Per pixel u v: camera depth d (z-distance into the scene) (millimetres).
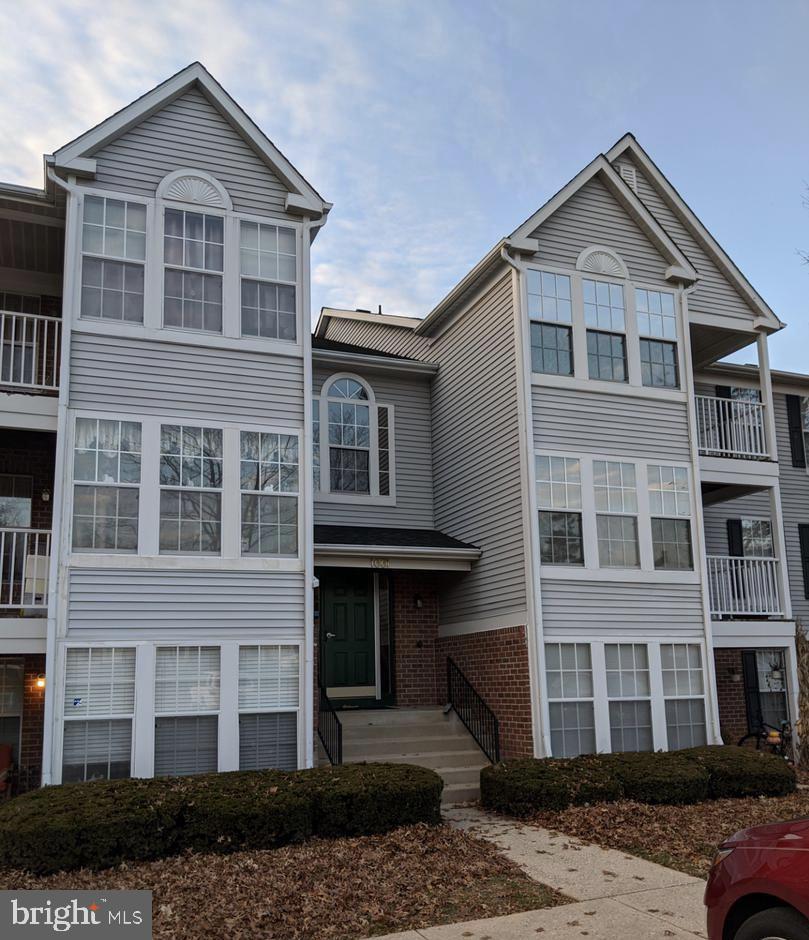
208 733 10203
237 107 11633
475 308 14414
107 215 10898
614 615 12695
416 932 6027
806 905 4113
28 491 12602
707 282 15383
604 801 9992
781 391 18641
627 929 6043
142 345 10758
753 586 15070
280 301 11602
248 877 7137
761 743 15383
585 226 13812
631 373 13656
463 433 14602
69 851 7309
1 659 11953
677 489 13664
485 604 13398
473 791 11094
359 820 8586
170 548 10438
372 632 14750
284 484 11156
